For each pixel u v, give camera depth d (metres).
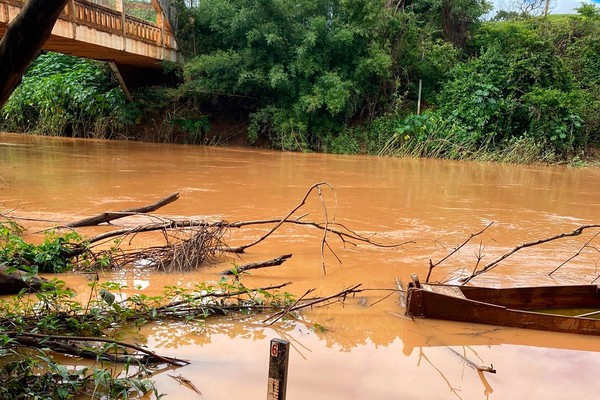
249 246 4.59
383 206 7.15
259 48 16.48
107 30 12.59
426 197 8.13
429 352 2.72
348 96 16.16
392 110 17.77
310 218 6.08
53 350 2.48
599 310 3.51
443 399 2.25
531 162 16.39
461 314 3.13
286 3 16.14
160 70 18.70
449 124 17.14
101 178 8.69
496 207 7.50
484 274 4.18
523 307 3.44
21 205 6.20
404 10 19.56
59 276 3.81
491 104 16.80
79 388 2.19
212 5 17.12
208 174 9.83
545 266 4.49
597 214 7.28
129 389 2.22
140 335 2.81
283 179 9.52
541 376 2.50
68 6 10.87
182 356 2.57
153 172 9.76
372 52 16.92
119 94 17.58
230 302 3.33
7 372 2.22
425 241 5.24
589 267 4.51
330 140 16.83
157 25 15.77
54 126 17.84
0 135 17.31
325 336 2.88
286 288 3.70
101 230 5.12
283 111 16.72
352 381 2.37
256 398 2.20
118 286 3.14
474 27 20.69
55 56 19.95
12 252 3.77
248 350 2.66
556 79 17.39
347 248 4.87
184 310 3.11
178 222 4.50
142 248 4.46
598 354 2.76
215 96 17.30
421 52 18.75
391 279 3.99
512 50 17.98
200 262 4.25
